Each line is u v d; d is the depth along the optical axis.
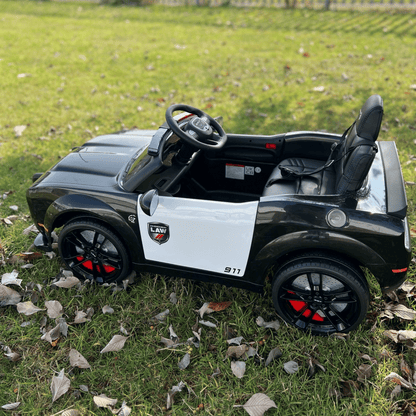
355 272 2.58
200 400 2.52
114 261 3.21
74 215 3.23
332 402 2.48
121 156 3.55
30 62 8.94
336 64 8.07
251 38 10.05
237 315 3.06
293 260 2.70
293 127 5.80
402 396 2.49
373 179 2.77
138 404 2.51
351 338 2.85
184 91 7.22
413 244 3.62
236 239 2.75
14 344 2.91
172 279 3.41
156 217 2.88
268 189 3.22
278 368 2.69
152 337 2.94
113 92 7.32
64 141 5.74
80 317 3.04
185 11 12.92
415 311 3.00
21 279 3.41
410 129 5.58
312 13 11.81
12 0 15.12
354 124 2.84
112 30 11.22
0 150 5.55
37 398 2.57
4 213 4.31
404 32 9.70
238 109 6.44
